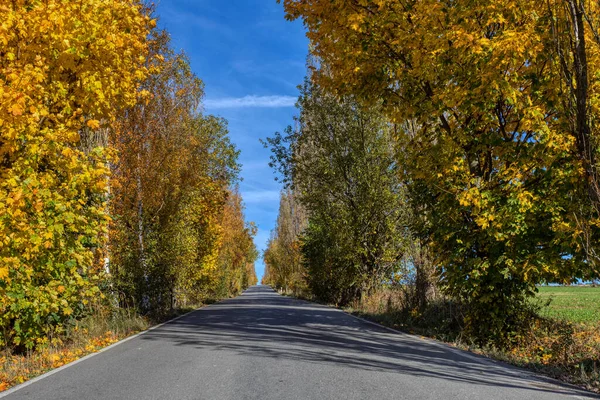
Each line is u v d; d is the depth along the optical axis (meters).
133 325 13.05
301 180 26.48
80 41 8.35
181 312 21.33
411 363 7.28
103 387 5.73
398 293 17.84
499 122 10.33
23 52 7.87
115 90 9.81
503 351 9.06
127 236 16.70
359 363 7.20
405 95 11.16
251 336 10.90
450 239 11.02
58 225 8.31
